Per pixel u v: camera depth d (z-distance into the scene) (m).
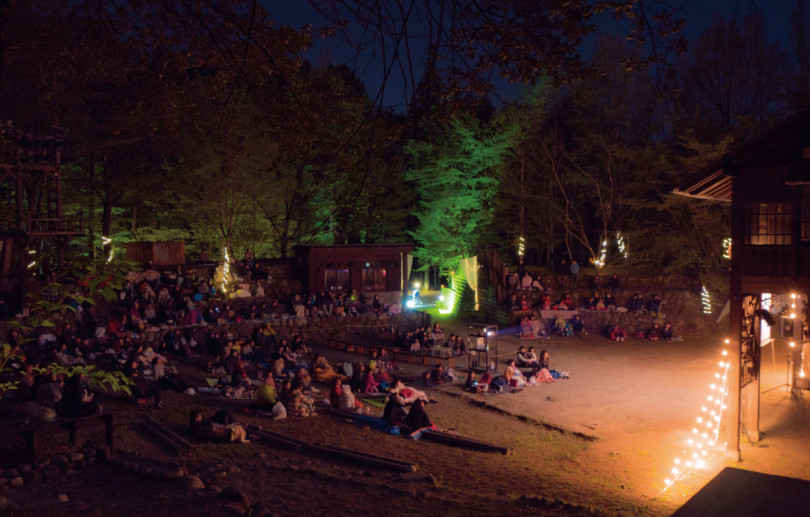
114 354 22.12
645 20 5.08
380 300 37.19
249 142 30.06
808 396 20.83
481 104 6.61
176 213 36.03
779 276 14.88
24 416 12.81
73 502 8.70
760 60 36.12
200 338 28.06
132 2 6.58
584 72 6.07
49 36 7.54
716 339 32.78
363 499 10.02
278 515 9.03
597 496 12.23
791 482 9.72
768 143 14.87
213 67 7.38
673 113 36.38
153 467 10.70
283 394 18.12
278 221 35.75
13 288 25.45
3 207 9.88
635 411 20.09
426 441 16.23
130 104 8.67
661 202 36.62
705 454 15.67
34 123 26.75
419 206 46.75
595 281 36.47
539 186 42.16
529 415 19.56
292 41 6.67
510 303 35.44
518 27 5.75
